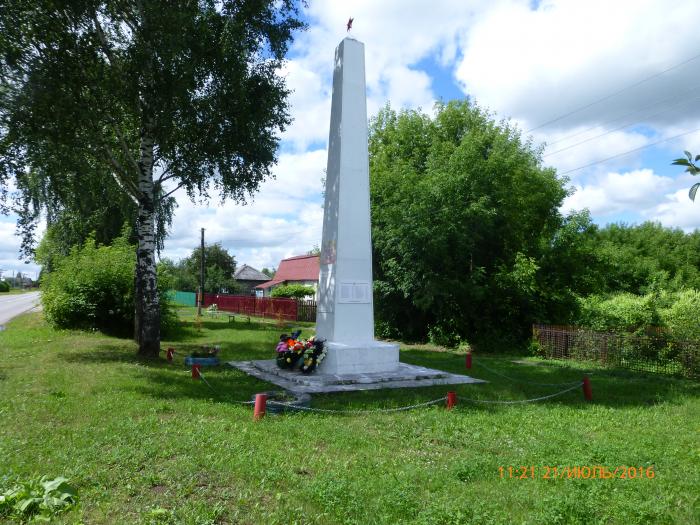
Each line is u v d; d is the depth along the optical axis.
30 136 10.91
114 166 12.95
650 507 4.38
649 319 16.92
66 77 10.91
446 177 17.89
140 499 4.17
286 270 51.38
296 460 5.39
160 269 19.88
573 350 15.95
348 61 12.04
